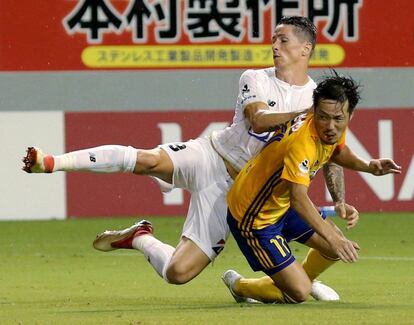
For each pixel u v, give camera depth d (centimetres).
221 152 2888
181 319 2452
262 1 5559
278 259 2666
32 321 2464
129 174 5647
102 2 5556
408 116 5631
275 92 2833
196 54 5578
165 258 2817
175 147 2916
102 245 2981
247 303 2845
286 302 2802
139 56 5569
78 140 5588
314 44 2872
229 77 5591
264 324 2350
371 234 4991
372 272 3666
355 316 2483
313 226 2486
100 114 5581
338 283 3341
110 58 5569
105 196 5659
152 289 3231
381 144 5631
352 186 5656
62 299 2970
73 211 5666
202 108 5594
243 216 2655
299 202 2502
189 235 2822
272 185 2600
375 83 5609
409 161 5653
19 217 5647
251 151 2867
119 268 3850
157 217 5650
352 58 5594
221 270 3784
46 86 5566
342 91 2442
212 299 2967
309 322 2378
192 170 2883
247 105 2777
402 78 5622
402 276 3541
